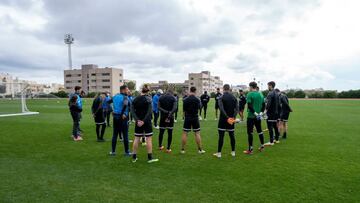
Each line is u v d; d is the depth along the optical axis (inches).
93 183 188.1
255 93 275.4
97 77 4033.0
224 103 258.8
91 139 371.9
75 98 357.7
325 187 178.1
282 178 196.5
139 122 238.8
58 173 211.6
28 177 201.3
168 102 287.4
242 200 158.1
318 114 745.0
